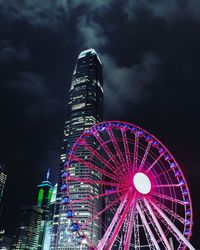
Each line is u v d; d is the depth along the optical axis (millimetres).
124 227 75125
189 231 74750
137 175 73750
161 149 82688
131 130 83812
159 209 71750
